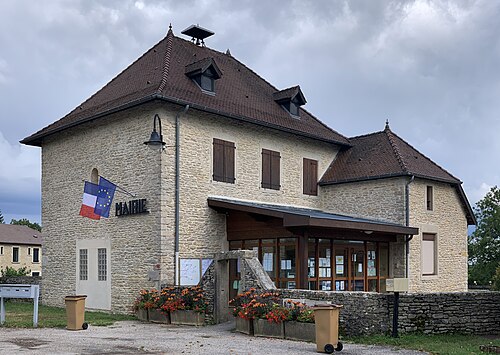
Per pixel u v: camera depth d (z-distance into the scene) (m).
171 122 15.69
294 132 18.47
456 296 12.10
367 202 19.05
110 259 16.59
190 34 21.45
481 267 32.12
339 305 10.31
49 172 19.34
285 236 15.33
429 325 11.59
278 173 18.61
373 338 10.57
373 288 17.72
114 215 16.59
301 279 14.66
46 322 12.92
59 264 18.58
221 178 16.80
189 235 15.74
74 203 18.17
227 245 16.72
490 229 32.41
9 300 20.17
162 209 15.16
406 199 18.22
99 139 17.42
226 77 19.53
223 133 17.00
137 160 16.03
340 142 20.50
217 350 9.38
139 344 9.99
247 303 11.77
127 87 17.64
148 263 15.34
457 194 20.62
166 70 17.00
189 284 15.49
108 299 16.52
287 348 9.65
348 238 16.47
